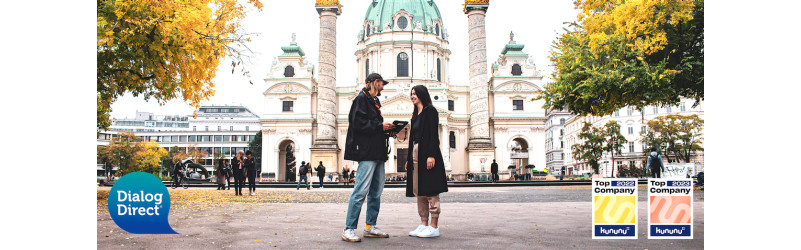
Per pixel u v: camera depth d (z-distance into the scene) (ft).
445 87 236.43
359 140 21.61
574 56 71.10
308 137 222.69
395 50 246.47
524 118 225.15
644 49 59.93
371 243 20.39
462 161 229.66
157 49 42.88
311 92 225.97
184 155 265.95
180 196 58.59
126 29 40.68
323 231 23.76
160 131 364.58
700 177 68.90
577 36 71.56
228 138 372.58
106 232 22.57
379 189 22.29
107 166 205.26
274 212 34.55
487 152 166.81
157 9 41.11
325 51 172.86
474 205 41.81
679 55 61.67
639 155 222.48
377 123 21.72
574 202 45.83
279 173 232.32
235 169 64.18
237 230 23.90
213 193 69.97
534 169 221.05
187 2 43.93
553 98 76.38
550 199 53.72
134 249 18.65
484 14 163.63
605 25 65.16
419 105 23.38
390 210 37.93
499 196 62.03
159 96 49.75
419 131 22.59
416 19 254.68
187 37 43.34
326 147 173.78
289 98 224.94
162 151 211.61
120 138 206.69
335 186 113.09
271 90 225.97
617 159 227.61
